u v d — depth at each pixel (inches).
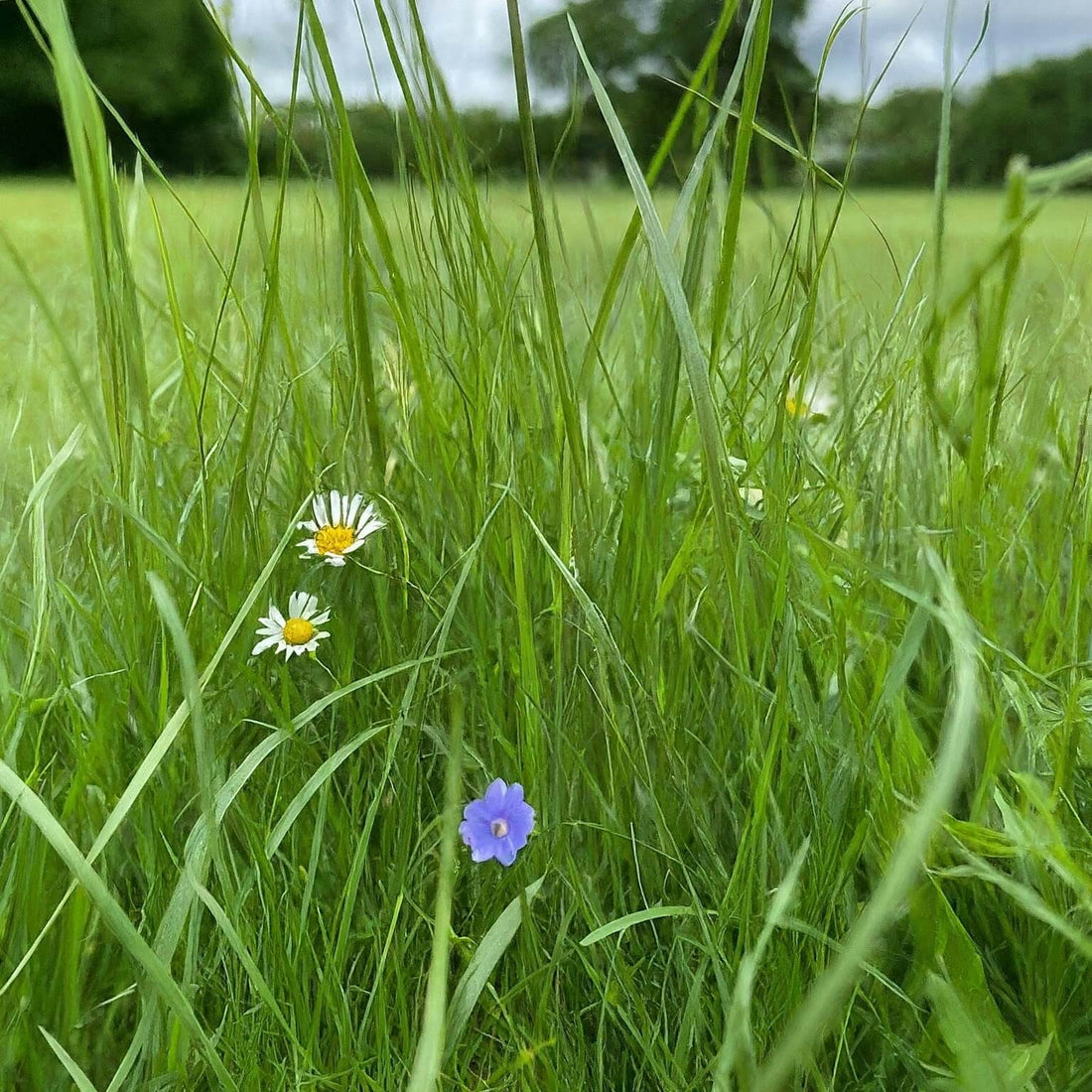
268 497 13.6
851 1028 8.4
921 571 9.9
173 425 15.4
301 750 10.3
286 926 8.8
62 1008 8.4
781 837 8.8
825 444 14.9
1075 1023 8.3
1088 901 7.2
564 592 10.5
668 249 7.7
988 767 8.5
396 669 9.2
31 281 9.6
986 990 8.1
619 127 7.7
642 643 10.2
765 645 9.3
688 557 10.2
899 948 8.9
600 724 10.1
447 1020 7.8
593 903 8.9
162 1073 8.0
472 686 11.0
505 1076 8.3
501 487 10.3
